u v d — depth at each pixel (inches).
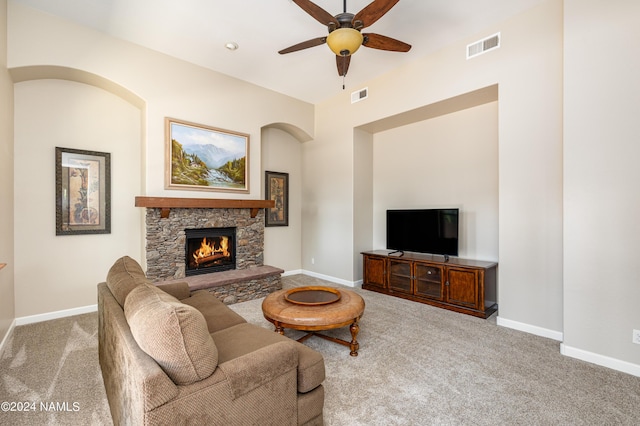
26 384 83.5
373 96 180.2
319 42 105.3
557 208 113.1
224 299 153.5
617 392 80.7
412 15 121.8
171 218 152.6
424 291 159.6
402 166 191.3
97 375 88.1
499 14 122.1
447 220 155.2
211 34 134.4
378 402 76.3
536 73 117.4
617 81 92.5
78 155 140.2
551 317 115.0
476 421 69.5
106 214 147.0
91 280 143.9
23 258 127.6
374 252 187.5
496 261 150.8
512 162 123.3
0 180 107.3
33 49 117.6
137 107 155.6
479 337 115.8
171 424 42.0
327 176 212.5
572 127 100.4
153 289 60.7
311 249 227.3
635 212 89.8
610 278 93.7
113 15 121.4
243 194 181.3
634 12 90.0
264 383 53.2
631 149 90.3
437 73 148.8
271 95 195.6
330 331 121.6
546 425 68.3
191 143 159.8
